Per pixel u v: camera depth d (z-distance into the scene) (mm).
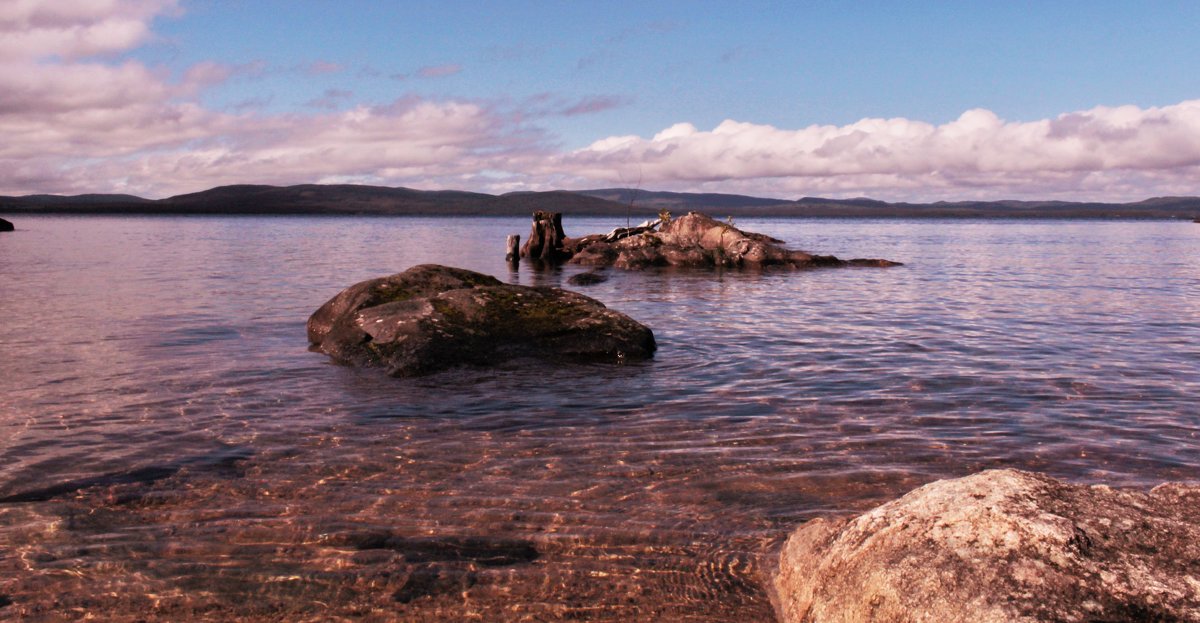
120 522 6340
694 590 5281
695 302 22891
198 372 12086
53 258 40031
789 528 6297
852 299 23625
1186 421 9375
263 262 38656
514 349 13094
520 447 8398
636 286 28469
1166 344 14945
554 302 14367
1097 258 46875
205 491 7055
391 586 5309
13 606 4992
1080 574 3592
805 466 7789
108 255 43031
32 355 13367
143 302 21016
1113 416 9617
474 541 6023
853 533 4441
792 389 11156
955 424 9297
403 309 13594
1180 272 35000
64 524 6281
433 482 7305
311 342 14742
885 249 60500
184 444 8438
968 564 3758
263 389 11000
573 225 160750
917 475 7520
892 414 9766
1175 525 3949
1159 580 3537
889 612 3777
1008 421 9422
